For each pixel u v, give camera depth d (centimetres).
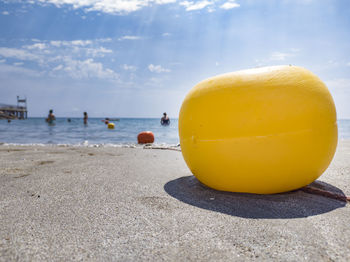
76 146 743
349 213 211
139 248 157
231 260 145
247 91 234
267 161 231
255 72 245
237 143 234
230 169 245
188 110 272
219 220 198
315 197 251
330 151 252
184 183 308
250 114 229
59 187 287
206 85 264
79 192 269
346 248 157
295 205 230
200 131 254
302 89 235
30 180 317
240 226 188
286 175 239
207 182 279
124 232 178
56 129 1773
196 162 270
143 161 457
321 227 185
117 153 564
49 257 147
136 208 223
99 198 249
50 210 217
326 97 248
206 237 171
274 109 226
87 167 400
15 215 206
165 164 429
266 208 223
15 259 144
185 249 156
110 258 147
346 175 329
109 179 325
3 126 2200
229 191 269
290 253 152
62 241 165
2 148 667
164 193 268
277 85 232
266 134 226
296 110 228
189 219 200
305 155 234
